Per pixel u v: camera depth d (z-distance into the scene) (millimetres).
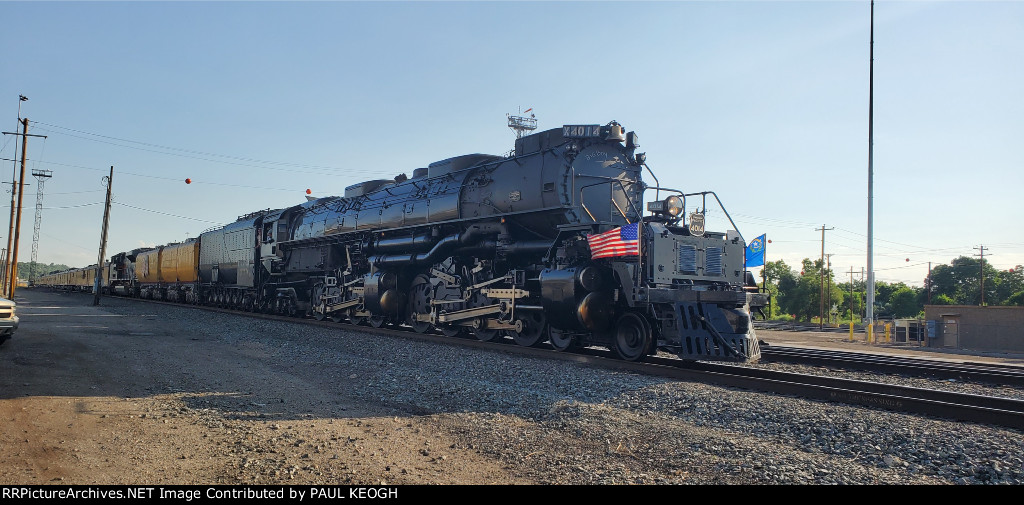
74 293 63781
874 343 26125
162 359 12094
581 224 12344
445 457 6082
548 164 13367
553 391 9125
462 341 14656
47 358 11445
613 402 8344
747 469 5520
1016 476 5258
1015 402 7473
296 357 12812
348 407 8297
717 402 7895
